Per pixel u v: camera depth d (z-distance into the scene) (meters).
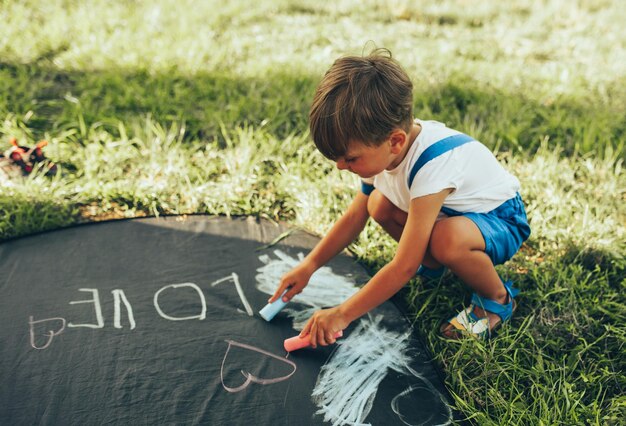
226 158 2.57
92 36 3.45
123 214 2.32
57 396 1.57
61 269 2.00
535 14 4.37
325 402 1.62
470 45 3.82
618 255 2.14
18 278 1.94
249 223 2.29
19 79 3.00
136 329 1.80
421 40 3.85
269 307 1.85
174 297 1.93
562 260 2.15
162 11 3.86
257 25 3.88
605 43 3.94
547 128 2.91
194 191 2.38
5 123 2.64
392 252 2.16
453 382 1.70
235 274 2.04
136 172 2.50
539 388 1.68
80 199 2.32
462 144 1.68
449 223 1.70
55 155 2.52
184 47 3.43
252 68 3.29
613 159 2.67
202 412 1.56
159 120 2.82
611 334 1.85
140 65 3.23
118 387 1.61
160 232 2.20
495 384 1.66
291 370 1.70
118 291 1.93
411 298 1.98
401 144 1.54
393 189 1.74
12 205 2.21
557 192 2.46
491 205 1.76
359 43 3.71
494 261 1.80
